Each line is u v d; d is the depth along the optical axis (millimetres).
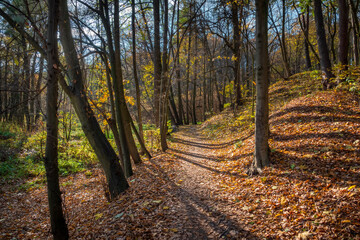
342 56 8812
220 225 3662
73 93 5234
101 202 5871
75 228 4523
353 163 4191
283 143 6281
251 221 3617
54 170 3408
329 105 7547
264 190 4520
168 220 3941
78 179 8422
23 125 14945
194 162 8336
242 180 5445
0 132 12508
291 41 26031
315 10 9625
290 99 11656
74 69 5156
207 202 4582
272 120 8906
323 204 3436
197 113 39594
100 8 6680
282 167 5082
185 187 5629
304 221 3250
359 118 5945
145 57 17344
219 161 7887
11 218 5367
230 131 12438
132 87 15414
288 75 17703
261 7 4918
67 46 4992
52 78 3254
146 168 7832
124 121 8477
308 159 4938
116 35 7461
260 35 5035
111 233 3736
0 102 13586
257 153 5590
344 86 8344
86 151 11047
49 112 3289
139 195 5258
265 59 5207
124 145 7355
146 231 3639
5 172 8078
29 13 3699
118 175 5930
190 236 3447
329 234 2857
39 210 5840
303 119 7387
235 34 13891
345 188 3588
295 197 3871
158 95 13383
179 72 21719
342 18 8609
